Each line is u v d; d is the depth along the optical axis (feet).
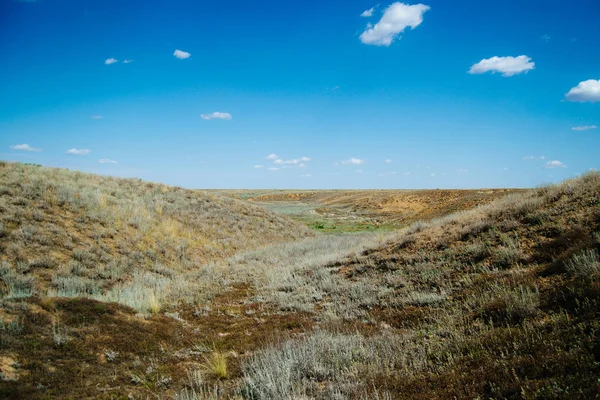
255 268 56.08
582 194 37.93
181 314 32.83
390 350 20.71
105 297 34.83
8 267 39.47
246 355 23.54
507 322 21.53
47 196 58.95
